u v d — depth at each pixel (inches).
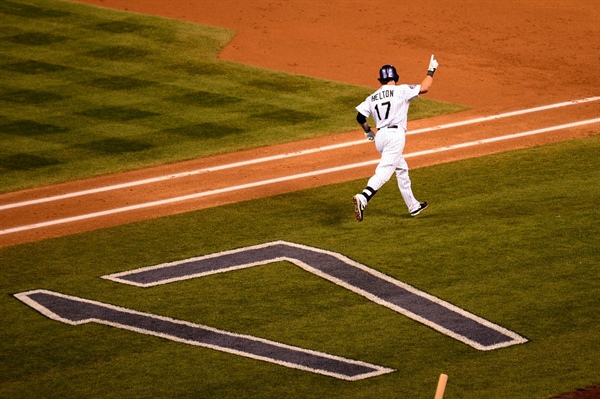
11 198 2994.6
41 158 3336.6
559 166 2984.7
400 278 2293.3
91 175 3174.2
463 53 4284.0
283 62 4222.4
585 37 4434.1
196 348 2012.8
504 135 3336.6
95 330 2095.2
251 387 1860.2
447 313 2124.8
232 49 4384.8
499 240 2458.2
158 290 2279.8
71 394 1844.2
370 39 4468.5
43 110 3754.9
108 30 4584.2
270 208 2780.5
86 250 2536.9
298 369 1921.8
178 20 4751.5
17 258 2500.0
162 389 1857.8
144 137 3491.6
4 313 2176.4
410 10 4815.5
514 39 4431.6
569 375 1860.2
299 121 3602.4
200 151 3346.5
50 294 2274.9
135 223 2716.5
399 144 2503.7
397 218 2650.1
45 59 4249.5
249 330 2084.2
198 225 2677.2
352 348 1999.3
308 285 2278.5
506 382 1846.7
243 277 2331.4
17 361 1969.7
